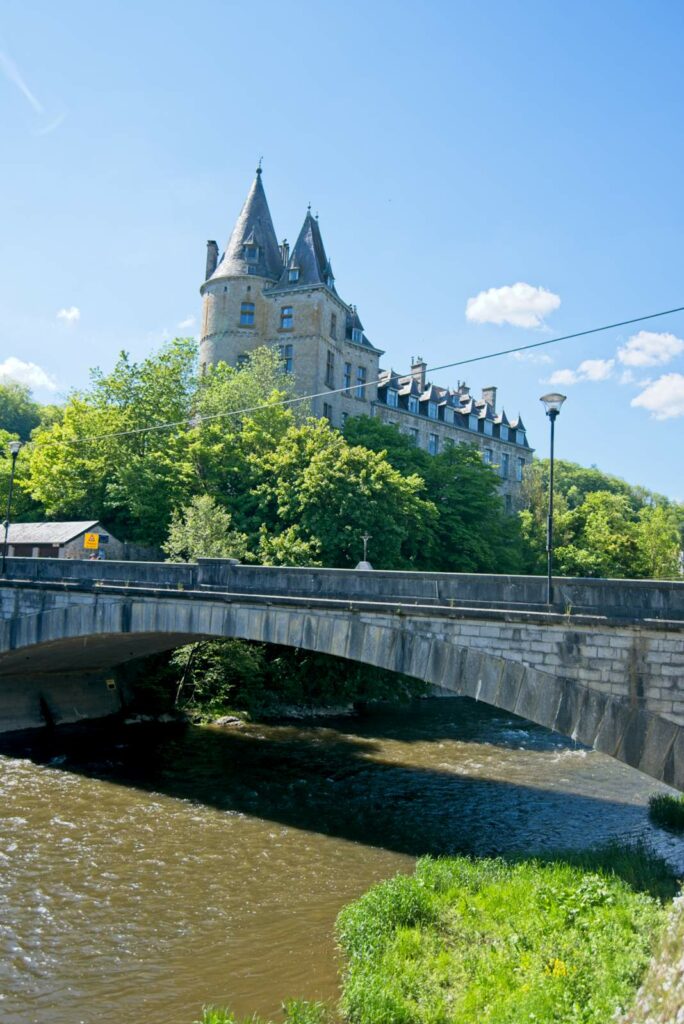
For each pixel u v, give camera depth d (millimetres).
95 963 12836
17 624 26438
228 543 33875
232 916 14602
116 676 33625
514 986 10656
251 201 65938
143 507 41375
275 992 11945
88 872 16500
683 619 14930
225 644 34219
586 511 71250
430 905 13570
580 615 15852
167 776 24328
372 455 43531
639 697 15227
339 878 16484
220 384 51125
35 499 48375
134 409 46656
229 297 62750
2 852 17391
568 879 14438
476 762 27516
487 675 16906
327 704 37844
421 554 46875
